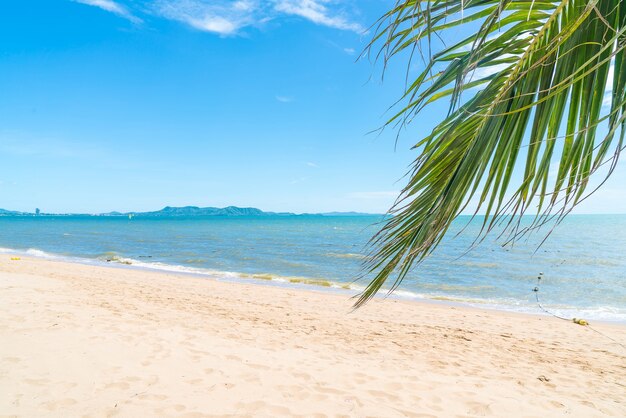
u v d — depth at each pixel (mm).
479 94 1029
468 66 812
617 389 5328
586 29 841
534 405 4473
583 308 12625
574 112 877
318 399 4141
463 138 1104
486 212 979
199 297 10727
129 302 8867
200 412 3633
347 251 32156
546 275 19828
